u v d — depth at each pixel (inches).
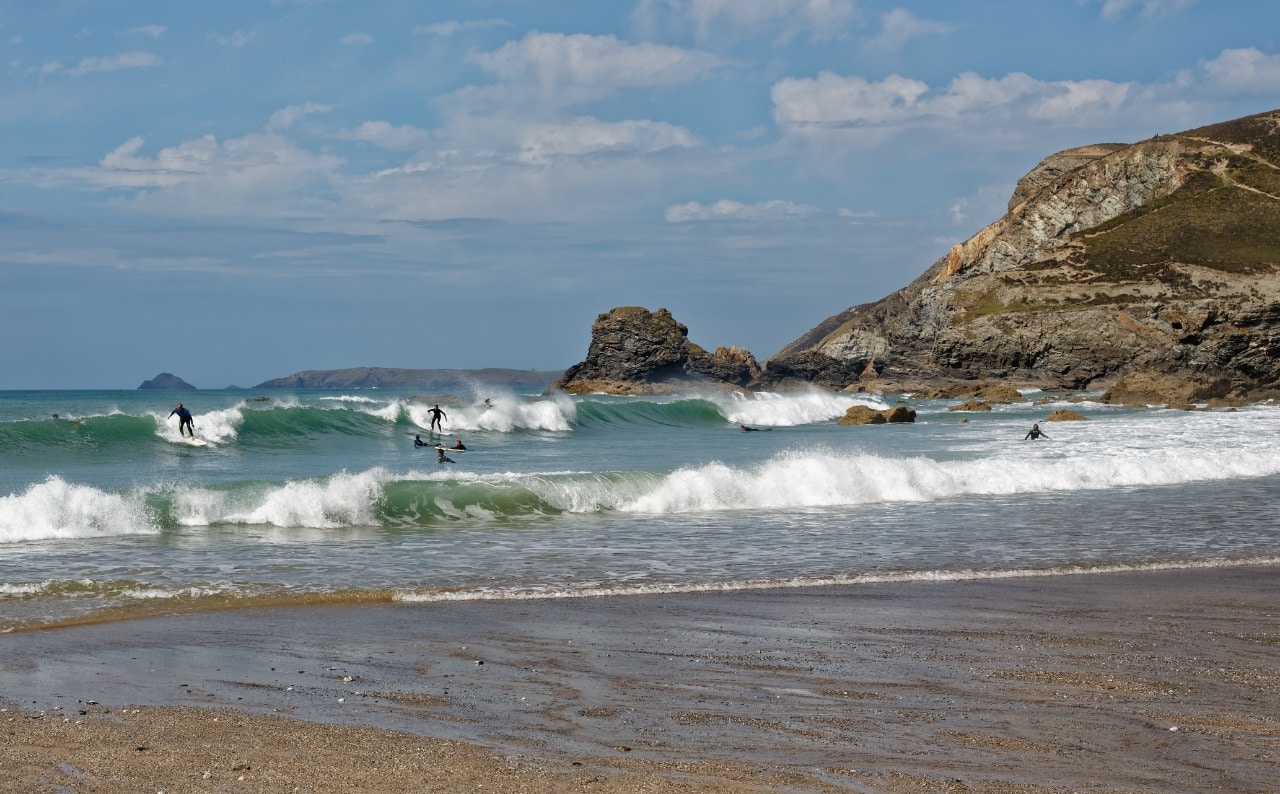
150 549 593.3
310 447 1437.0
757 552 593.9
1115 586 494.3
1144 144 5452.8
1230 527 689.6
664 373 4886.8
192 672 339.0
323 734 272.8
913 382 4736.7
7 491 835.4
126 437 1341.0
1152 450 1268.5
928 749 261.7
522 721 286.0
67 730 273.1
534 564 553.9
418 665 348.8
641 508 775.1
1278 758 255.4
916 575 521.0
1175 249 4579.2
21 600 450.0
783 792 230.8
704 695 312.0
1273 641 382.3
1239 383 3727.9
